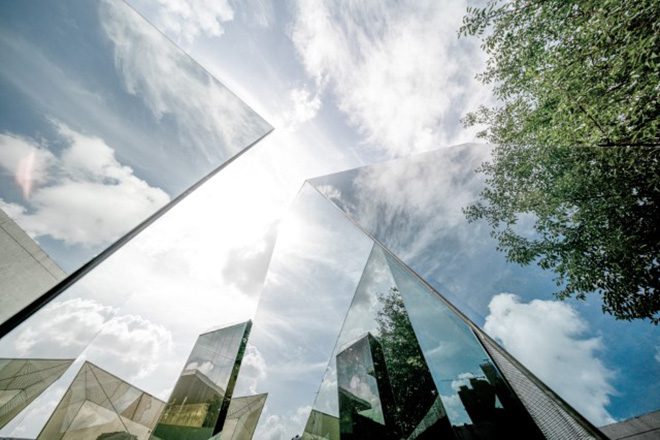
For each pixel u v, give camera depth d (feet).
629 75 10.55
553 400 8.89
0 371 11.56
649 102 9.86
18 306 10.43
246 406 34.06
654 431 7.86
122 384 27.27
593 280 13.70
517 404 9.58
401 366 18.43
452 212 23.59
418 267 22.41
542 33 14.56
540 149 17.79
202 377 30.42
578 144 13.29
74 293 16.69
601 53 11.23
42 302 11.07
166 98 23.32
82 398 23.25
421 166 29.76
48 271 11.80
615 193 13.43
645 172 12.26
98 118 17.35
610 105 11.05
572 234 15.30
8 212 11.17
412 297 19.11
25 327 12.03
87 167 16.14
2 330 9.90
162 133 22.62
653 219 12.37
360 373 22.85
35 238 11.82
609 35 10.60
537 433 8.64
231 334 34.45
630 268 12.71
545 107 15.53
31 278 10.91
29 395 13.23
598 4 11.01
